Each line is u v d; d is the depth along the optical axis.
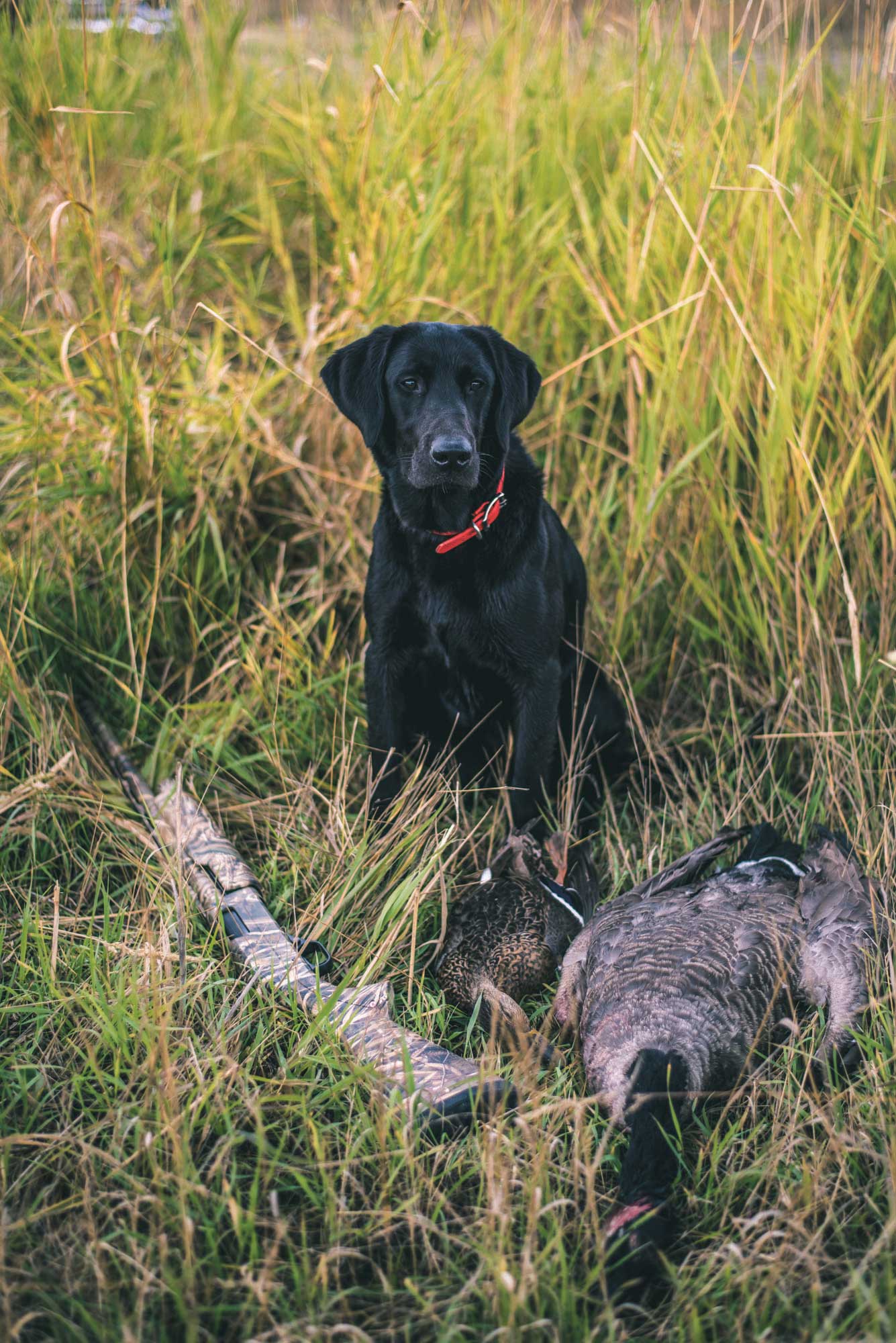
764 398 4.68
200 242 5.40
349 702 4.43
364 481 4.96
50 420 4.79
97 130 6.04
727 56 4.96
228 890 3.45
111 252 5.90
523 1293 2.26
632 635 4.64
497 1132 2.57
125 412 4.71
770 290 4.44
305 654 4.55
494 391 3.87
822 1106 2.83
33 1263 2.42
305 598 4.65
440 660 4.00
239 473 4.89
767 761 4.11
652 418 4.54
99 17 6.55
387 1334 2.34
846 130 4.95
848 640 4.27
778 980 3.05
